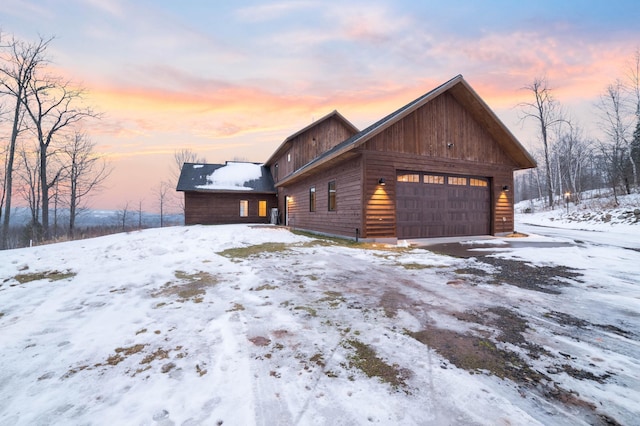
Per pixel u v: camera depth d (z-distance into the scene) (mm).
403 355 2396
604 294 4066
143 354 2477
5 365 2324
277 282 4820
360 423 1612
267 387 1964
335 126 18000
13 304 3922
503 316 3271
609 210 17047
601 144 25172
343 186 11195
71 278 5375
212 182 22031
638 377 2072
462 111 11859
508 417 1646
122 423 1644
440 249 8297
